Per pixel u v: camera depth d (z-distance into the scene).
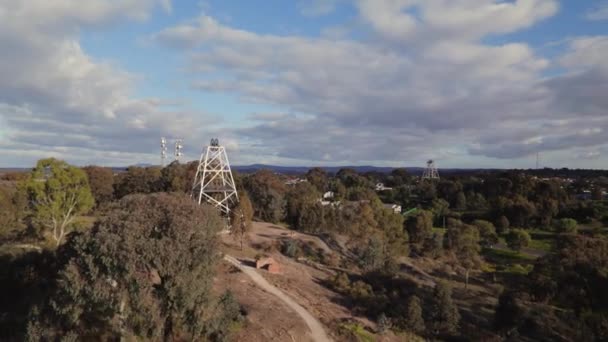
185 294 20.48
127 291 20.23
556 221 97.81
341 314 33.22
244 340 24.17
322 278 44.88
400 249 66.00
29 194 43.25
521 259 73.19
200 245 21.19
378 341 29.62
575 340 36.03
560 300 40.97
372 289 43.53
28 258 34.12
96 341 21.67
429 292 45.59
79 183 43.81
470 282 56.47
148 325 20.58
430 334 35.03
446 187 138.75
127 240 19.55
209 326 22.55
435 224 108.12
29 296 29.56
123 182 73.31
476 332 37.00
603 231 89.75
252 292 32.84
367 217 69.56
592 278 38.94
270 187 79.31
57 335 21.78
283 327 26.89
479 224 85.31
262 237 58.34
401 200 140.50
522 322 38.25
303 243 58.94
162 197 22.73
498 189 123.31
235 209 54.31
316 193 92.00
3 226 40.62
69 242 23.69
